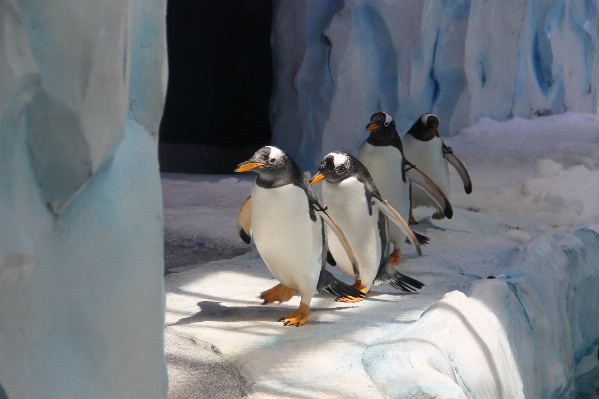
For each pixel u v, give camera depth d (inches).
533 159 397.7
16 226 52.7
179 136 651.5
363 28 427.2
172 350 129.9
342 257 167.8
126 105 63.8
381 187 197.2
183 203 289.0
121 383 67.6
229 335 137.2
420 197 248.4
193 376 117.8
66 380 60.3
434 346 124.3
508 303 163.3
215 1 616.4
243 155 596.4
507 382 141.0
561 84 538.6
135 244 68.1
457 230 256.8
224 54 630.5
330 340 135.0
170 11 628.7
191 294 170.4
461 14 455.8
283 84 450.6
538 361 164.7
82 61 54.3
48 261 58.1
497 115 504.1
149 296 70.5
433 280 185.9
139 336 69.7
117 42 58.2
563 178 314.3
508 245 226.7
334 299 167.8
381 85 443.5
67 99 54.1
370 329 142.8
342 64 421.7
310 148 440.1
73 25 52.6
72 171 57.5
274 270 150.8
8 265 52.2
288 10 436.1
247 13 609.6
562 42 528.7
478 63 477.4
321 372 119.8
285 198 137.2
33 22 50.3
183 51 637.9
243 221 158.9
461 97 470.6
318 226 144.3
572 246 221.5
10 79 48.4
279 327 143.9
